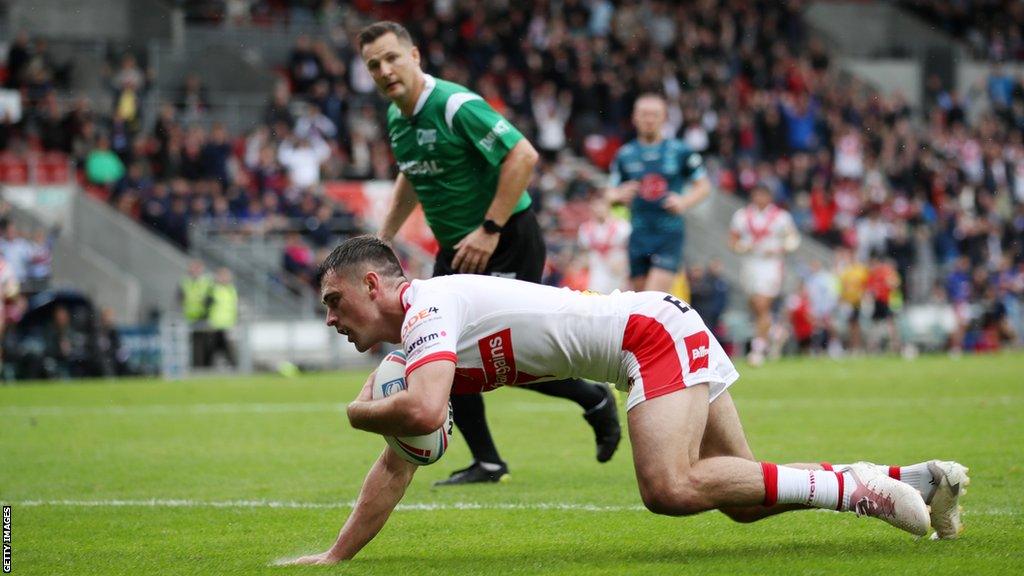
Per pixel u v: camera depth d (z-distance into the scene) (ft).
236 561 45.98
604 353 43.62
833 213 260.62
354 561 45.16
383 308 43.01
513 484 65.46
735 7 314.14
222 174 217.56
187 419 102.99
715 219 257.34
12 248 186.70
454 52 266.77
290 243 208.74
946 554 42.93
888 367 155.84
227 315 182.50
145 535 52.49
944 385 122.72
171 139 217.36
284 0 294.46
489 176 65.31
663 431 42.04
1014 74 338.34
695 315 44.24
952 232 256.52
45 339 169.37
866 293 225.15
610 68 277.64
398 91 64.08
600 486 64.08
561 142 262.26
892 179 284.00
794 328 206.90
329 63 251.19
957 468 43.88
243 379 158.81
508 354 43.70
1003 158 299.38
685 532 50.01
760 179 258.78
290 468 73.26
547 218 229.45
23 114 228.63
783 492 42.14
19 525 55.21
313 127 230.89
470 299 43.42
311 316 202.69
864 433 83.20
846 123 291.79
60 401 123.54
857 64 337.11
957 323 221.46
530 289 44.39
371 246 43.24
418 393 40.60
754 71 295.69
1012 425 85.87
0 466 75.20
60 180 221.87
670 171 120.37
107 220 205.77
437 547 48.24
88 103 228.43
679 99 274.57
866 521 50.88
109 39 274.16
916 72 340.18
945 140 302.04
